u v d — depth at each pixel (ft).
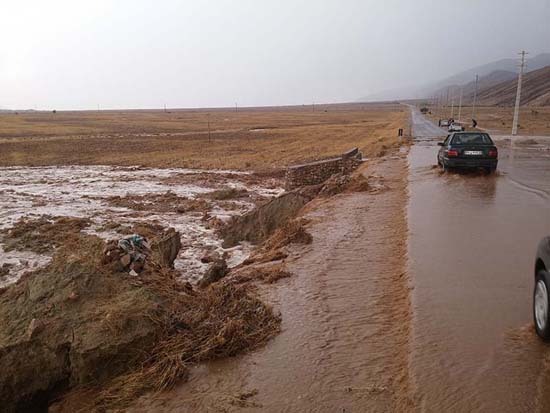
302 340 17.57
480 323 18.08
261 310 20.02
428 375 14.56
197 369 15.94
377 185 56.18
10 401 16.58
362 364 15.65
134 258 21.89
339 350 16.69
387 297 21.57
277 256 29.60
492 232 31.91
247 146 171.42
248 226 51.34
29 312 18.24
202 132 251.39
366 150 124.57
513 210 39.29
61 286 19.04
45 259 44.42
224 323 18.37
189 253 45.55
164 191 85.25
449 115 345.51
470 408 12.89
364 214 40.27
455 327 17.78
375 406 13.30
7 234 52.60
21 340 16.96
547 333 16.11
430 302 20.16
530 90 621.31
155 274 22.27
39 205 72.43
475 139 63.10
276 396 14.06
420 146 117.08
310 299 21.67
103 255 21.30
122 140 203.00
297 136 209.97
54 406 15.93
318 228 36.04
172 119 418.31
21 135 234.17
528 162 78.38
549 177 59.47
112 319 17.35
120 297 18.92
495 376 14.39
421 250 27.84
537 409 12.76
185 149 166.40
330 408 13.32
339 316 19.66
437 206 41.29
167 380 15.20
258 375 15.29
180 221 60.75
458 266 24.84
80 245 23.25
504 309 19.33
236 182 94.38
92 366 16.52
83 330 17.24
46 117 460.96
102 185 93.50
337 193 53.36
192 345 17.07
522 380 14.12
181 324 18.38
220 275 30.94
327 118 412.57
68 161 137.49
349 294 22.15
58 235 51.70
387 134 179.93
